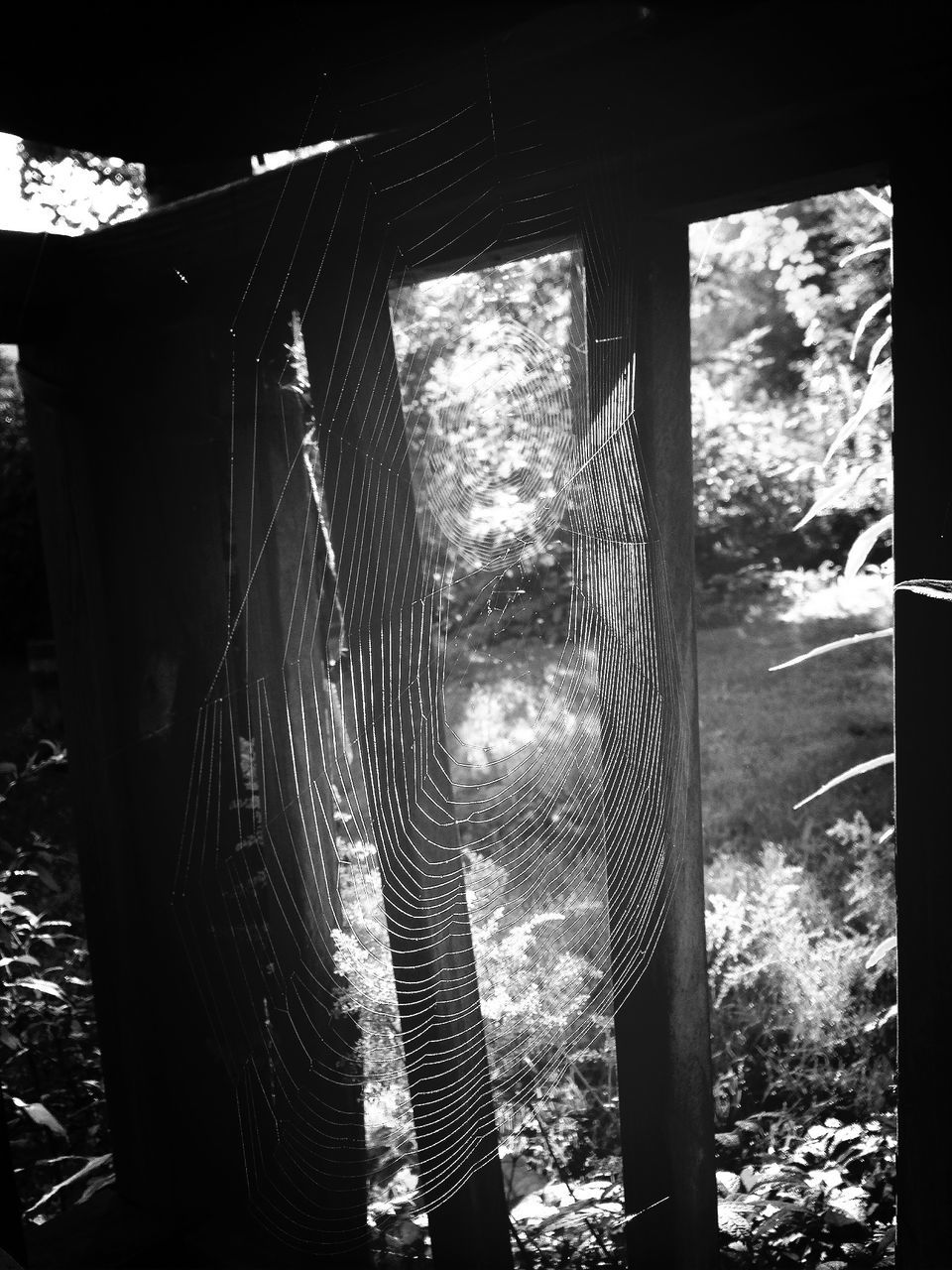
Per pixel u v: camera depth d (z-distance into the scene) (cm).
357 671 197
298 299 196
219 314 199
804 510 848
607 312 187
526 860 318
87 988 303
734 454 865
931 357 149
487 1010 240
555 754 421
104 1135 271
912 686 154
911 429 152
